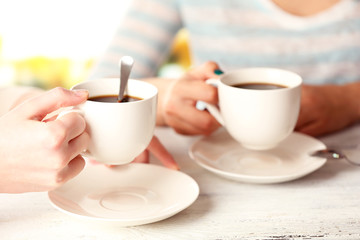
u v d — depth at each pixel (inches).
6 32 74.8
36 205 26.7
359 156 31.4
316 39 42.7
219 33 43.9
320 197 27.5
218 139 32.8
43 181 24.6
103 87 27.1
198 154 30.7
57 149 23.9
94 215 25.2
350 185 28.6
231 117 28.7
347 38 42.6
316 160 29.9
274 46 43.2
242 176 28.0
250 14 43.4
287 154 31.1
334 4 42.6
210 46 44.6
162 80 35.3
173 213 25.1
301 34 42.7
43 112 24.8
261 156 31.0
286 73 30.3
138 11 45.3
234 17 43.6
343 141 33.7
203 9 44.0
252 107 27.9
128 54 44.8
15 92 32.7
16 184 24.8
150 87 26.8
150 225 25.4
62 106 24.9
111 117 24.9
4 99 32.2
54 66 75.7
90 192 27.0
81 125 24.6
